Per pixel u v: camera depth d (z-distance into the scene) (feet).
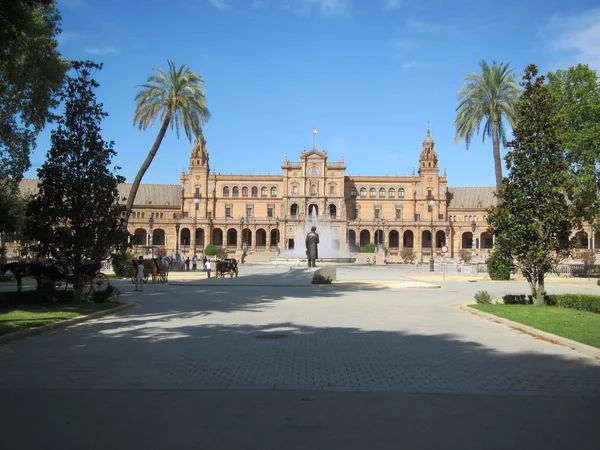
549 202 77.20
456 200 513.45
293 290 118.42
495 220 82.53
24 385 33.55
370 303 89.71
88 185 81.25
